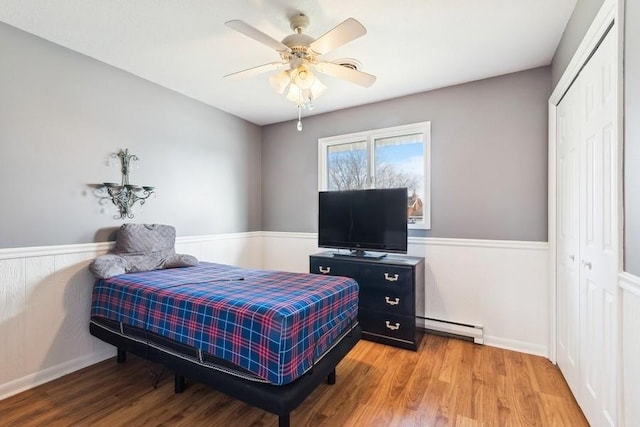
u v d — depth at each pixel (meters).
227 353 1.59
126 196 2.70
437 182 3.08
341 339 2.02
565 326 2.24
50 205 2.26
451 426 1.74
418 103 3.19
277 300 1.69
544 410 1.88
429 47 2.34
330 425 1.75
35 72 2.18
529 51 2.39
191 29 2.12
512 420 1.79
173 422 1.78
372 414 1.85
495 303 2.81
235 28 1.65
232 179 3.87
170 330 1.81
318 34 2.16
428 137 3.12
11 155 2.06
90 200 2.49
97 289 2.29
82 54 2.44
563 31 2.13
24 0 1.80
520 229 2.72
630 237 1.26
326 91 3.13
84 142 2.45
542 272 2.63
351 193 3.26
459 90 2.98
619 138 1.31
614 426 1.42
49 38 2.21
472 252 2.92
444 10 1.92
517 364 2.46
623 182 1.30
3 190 2.03
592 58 1.67
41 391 2.10
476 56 2.47
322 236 3.43
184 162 3.27
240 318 1.58
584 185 1.84
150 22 2.04
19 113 2.10
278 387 1.49
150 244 2.65
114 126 2.65
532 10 1.92
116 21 2.02
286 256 4.12
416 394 2.05
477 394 2.05
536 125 2.65
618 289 1.33
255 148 4.24
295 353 1.54
